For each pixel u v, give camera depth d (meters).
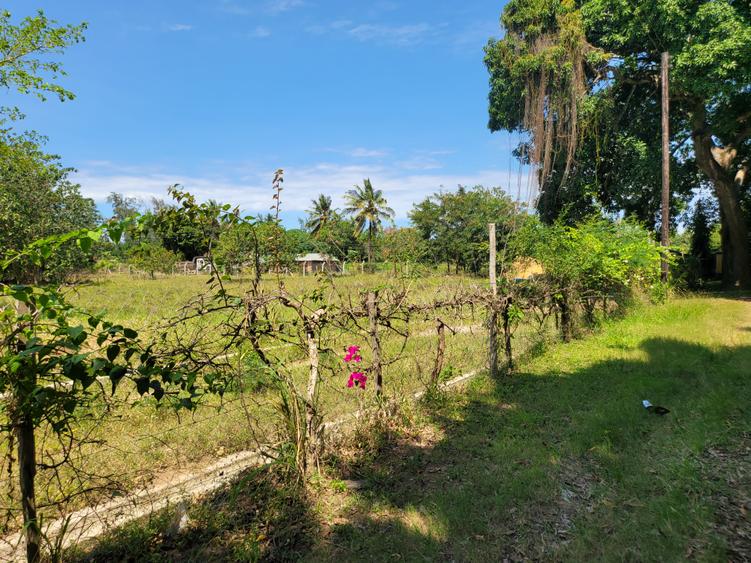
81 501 3.29
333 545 2.84
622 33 16.80
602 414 4.73
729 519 2.87
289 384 3.63
